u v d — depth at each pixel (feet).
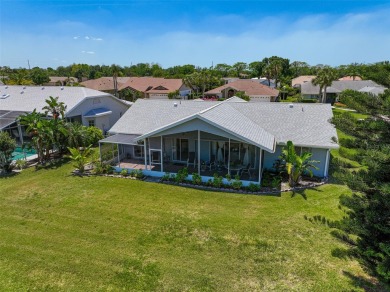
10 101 122.42
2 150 76.69
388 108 26.76
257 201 58.54
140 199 60.23
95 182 70.03
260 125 79.51
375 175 28.71
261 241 44.39
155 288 35.14
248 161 73.87
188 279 36.55
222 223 49.98
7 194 63.41
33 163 85.61
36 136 83.25
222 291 34.53
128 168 76.33
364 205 29.96
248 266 38.78
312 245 43.06
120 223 50.52
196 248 42.96
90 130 103.81
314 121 77.36
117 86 256.93
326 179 69.21
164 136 74.38
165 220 51.37
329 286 34.71
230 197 60.75
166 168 77.36
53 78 336.08
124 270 38.32
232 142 72.90
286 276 36.73
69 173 76.59
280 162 73.41
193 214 53.47
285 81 353.10
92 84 248.93
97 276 37.27
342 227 32.53
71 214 53.93
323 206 55.42
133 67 447.01
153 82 258.98
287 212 53.52
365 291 33.68
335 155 83.97
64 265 39.42
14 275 37.60
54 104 95.30
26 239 45.68
